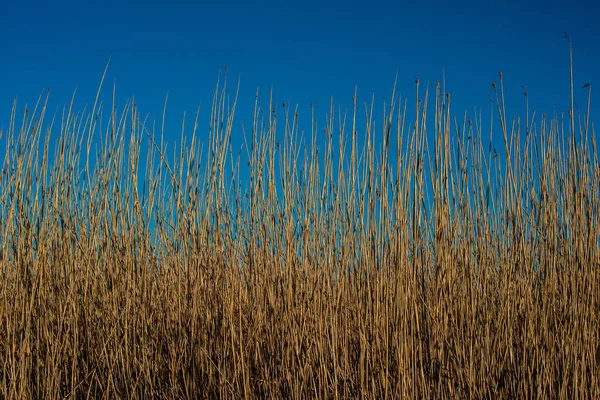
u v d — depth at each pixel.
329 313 2.89
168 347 3.12
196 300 3.04
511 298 2.91
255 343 3.04
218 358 2.96
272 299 2.97
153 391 2.99
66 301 3.03
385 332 2.65
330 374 2.85
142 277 3.17
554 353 2.73
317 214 2.99
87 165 3.24
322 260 2.93
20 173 3.03
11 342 2.98
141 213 3.21
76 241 3.14
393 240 2.70
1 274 2.95
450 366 2.77
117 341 3.05
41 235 3.03
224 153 3.11
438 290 2.75
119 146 3.22
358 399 2.71
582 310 2.71
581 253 2.76
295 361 2.91
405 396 2.54
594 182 2.79
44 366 2.91
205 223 3.13
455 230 2.90
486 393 2.74
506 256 2.93
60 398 2.92
